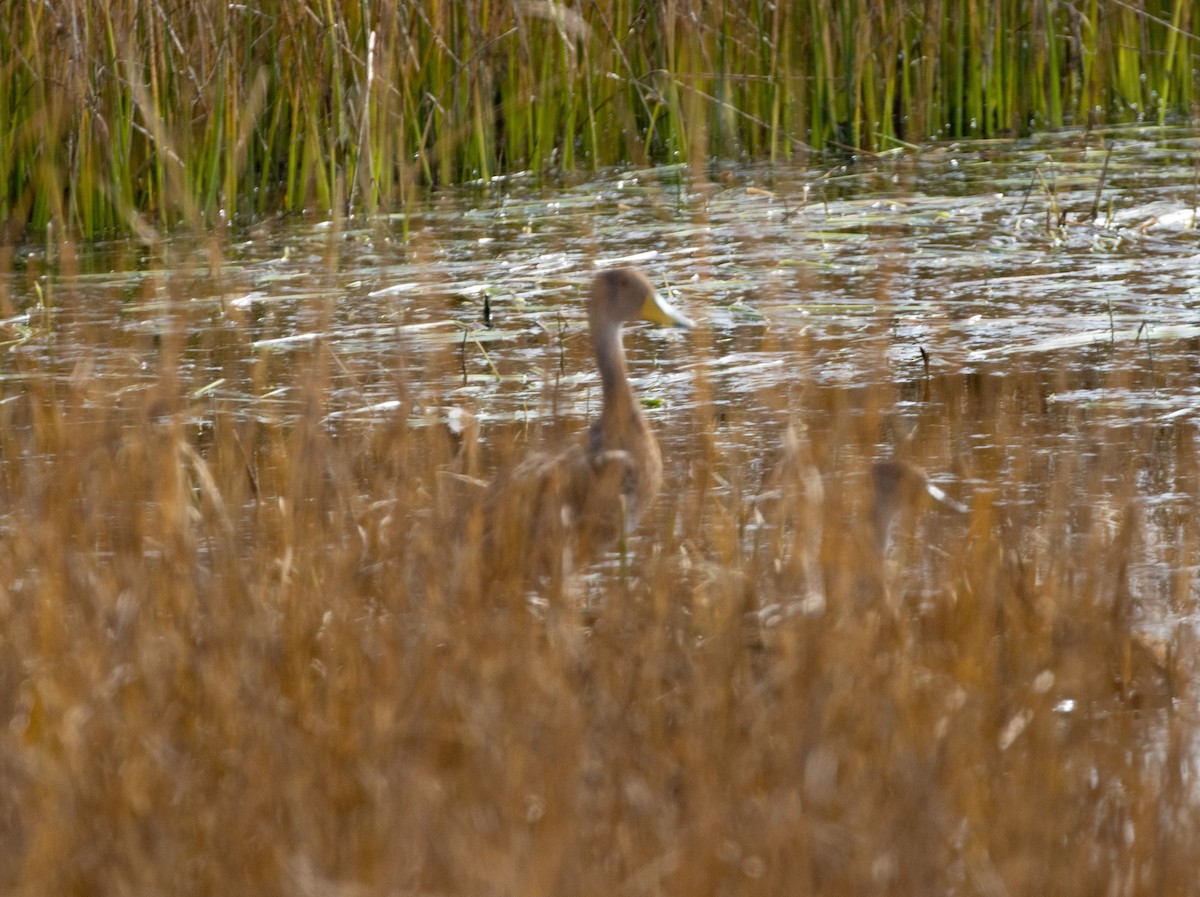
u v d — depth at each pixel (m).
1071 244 19.84
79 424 13.32
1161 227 20.34
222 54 21.52
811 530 10.00
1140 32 27.34
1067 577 9.89
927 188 23.05
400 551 9.86
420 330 17.00
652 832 6.92
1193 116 26.73
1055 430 13.56
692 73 23.16
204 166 22.09
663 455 13.09
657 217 21.80
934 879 6.72
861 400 14.44
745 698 7.93
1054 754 7.71
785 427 13.66
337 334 17.02
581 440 11.66
